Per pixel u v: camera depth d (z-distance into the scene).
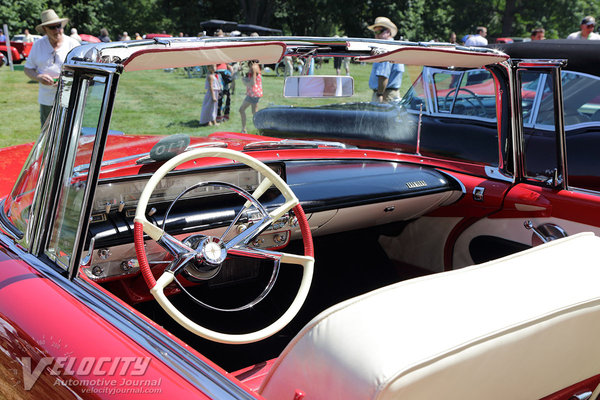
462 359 1.14
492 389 1.28
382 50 2.36
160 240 1.73
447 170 3.02
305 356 1.19
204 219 2.15
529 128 4.38
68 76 1.54
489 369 1.22
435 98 2.97
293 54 2.31
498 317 1.25
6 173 2.60
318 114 2.71
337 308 1.22
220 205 2.24
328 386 1.13
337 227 2.79
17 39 23.58
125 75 1.72
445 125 3.00
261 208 1.89
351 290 3.02
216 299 2.74
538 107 4.30
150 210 2.05
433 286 1.32
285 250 2.93
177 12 38.72
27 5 35.50
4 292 1.59
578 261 1.54
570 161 4.29
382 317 1.18
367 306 1.22
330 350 1.15
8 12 34.41
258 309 2.77
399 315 1.19
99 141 1.44
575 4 39.94
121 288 2.27
